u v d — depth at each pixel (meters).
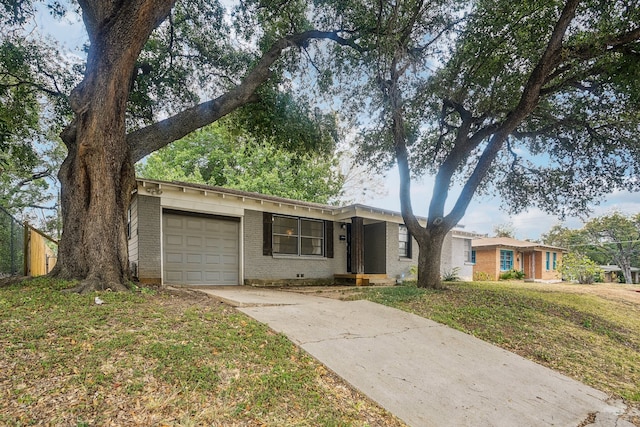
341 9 8.59
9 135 10.09
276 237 12.63
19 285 6.14
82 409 2.77
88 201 6.41
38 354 3.48
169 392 3.15
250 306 6.38
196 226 11.04
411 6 8.45
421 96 9.68
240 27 10.11
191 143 24.16
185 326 4.62
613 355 6.25
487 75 8.92
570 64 8.05
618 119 9.36
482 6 7.84
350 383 3.87
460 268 18.92
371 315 6.53
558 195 11.82
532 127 10.90
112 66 6.18
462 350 5.30
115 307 5.00
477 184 9.55
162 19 6.61
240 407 3.11
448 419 3.48
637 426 3.86
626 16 7.26
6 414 2.61
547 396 4.29
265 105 9.84
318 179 24.28
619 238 35.69
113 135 6.38
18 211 24.12
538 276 25.25
